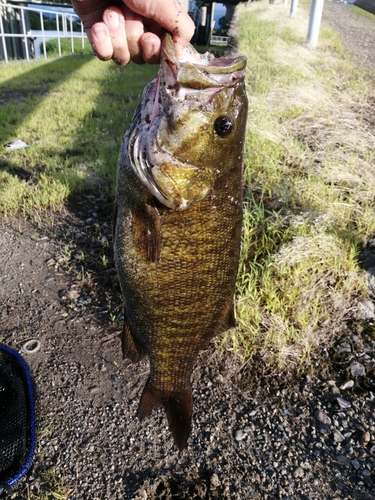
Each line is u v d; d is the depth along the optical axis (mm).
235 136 353
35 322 733
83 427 577
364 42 2420
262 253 750
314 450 544
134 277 376
